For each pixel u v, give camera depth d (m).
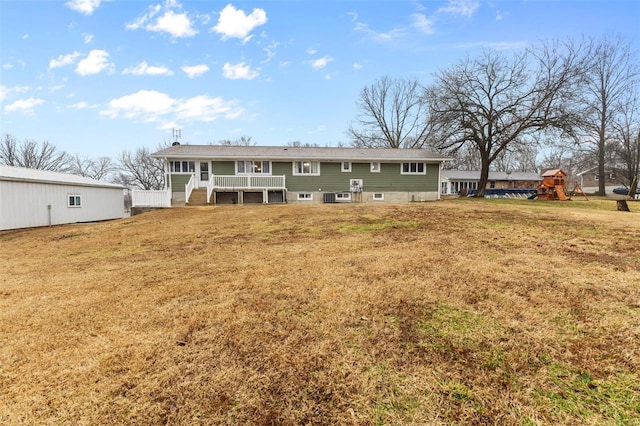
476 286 3.54
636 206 14.55
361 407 1.79
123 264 5.57
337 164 20.31
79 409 1.83
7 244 8.65
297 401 1.85
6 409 1.83
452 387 1.92
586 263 4.32
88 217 17.36
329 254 5.42
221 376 2.10
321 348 2.40
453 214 9.81
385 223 8.53
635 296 3.15
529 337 2.46
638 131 29.12
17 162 39.06
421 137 36.72
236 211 12.55
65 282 4.52
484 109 19.67
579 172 45.50
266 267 4.73
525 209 11.34
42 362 2.34
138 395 1.94
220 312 3.12
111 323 2.99
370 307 3.10
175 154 18.05
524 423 1.62
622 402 1.75
